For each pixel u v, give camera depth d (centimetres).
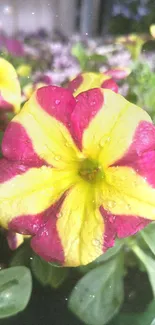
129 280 14
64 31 44
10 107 14
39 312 13
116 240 13
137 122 12
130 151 12
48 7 47
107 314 13
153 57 22
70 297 13
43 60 28
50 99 12
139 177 12
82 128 12
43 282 13
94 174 13
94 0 47
